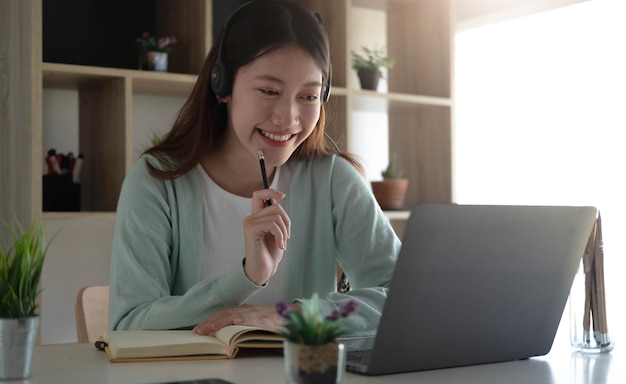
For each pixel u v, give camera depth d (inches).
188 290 62.0
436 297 44.4
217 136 68.3
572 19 147.5
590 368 47.8
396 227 153.6
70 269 127.0
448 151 147.2
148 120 132.3
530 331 50.3
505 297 47.8
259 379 41.8
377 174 155.8
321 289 71.2
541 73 152.4
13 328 41.1
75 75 113.1
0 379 41.1
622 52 140.7
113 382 40.8
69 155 118.6
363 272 70.5
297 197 70.5
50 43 123.4
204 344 48.4
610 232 142.9
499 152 159.3
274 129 61.4
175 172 66.0
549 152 151.7
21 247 42.3
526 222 46.7
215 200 67.8
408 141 154.4
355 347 52.1
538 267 48.6
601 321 53.7
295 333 35.7
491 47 159.9
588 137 145.9
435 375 44.8
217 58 64.4
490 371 46.4
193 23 123.3
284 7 62.2
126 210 64.3
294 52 60.4
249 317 53.5
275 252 57.7
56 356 49.3
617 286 140.4
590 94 145.5
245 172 68.4
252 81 60.8
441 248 43.4
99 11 127.6
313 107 62.6
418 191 152.6
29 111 107.1
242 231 68.1
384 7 153.0
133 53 130.3
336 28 135.4
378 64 140.6
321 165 72.5
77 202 117.1
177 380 41.4
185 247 66.0
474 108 163.5
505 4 151.5
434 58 149.0
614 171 142.6
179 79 119.7
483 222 44.6
